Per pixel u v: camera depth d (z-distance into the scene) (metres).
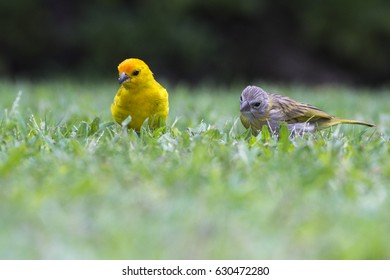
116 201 7.80
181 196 7.93
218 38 33.25
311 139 11.09
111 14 31.94
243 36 34.00
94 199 7.84
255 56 34.16
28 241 6.93
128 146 10.14
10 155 9.30
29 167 8.97
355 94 22.33
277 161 9.33
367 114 17.06
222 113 16.28
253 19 34.03
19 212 7.46
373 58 33.59
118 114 12.28
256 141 10.60
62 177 8.49
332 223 7.29
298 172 8.91
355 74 34.91
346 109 17.95
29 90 20.84
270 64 34.22
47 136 10.81
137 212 7.52
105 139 10.87
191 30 32.03
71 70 33.31
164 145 10.16
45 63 33.31
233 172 8.83
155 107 12.17
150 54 31.89
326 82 34.38
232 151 9.97
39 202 7.62
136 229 7.12
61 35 32.69
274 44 34.31
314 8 33.31
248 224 7.26
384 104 19.31
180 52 32.06
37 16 32.66
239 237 7.00
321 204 7.86
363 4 32.88
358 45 33.19
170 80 32.50
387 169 8.97
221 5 32.22
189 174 8.62
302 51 34.62
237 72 33.94
